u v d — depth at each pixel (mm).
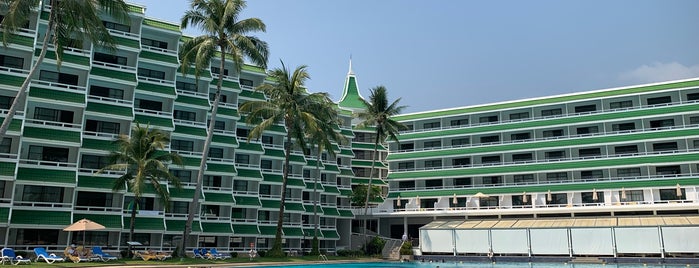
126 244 51844
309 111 54500
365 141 90750
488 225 63594
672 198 64500
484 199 76750
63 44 34781
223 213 61406
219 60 64562
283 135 71500
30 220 43438
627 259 53375
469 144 81375
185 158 58031
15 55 46125
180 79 60719
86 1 32875
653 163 66375
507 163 77688
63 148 48156
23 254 42312
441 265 51438
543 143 74375
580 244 56562
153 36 57906
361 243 77500
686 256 52000
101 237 49719
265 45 48375
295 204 70438
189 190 57312
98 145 49812
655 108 68438
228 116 62844
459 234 63438
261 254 56500
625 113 70250
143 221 51625
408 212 77875
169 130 55094
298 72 53875
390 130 71938
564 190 70312
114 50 36750
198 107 59438
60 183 45375
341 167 82375
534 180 74625
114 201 51000
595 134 71938
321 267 45156
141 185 41906
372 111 72062
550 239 58062
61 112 48844
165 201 44188
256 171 66000
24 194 45531
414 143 86188
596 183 68500
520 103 78500
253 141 66938
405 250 65750
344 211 78375
